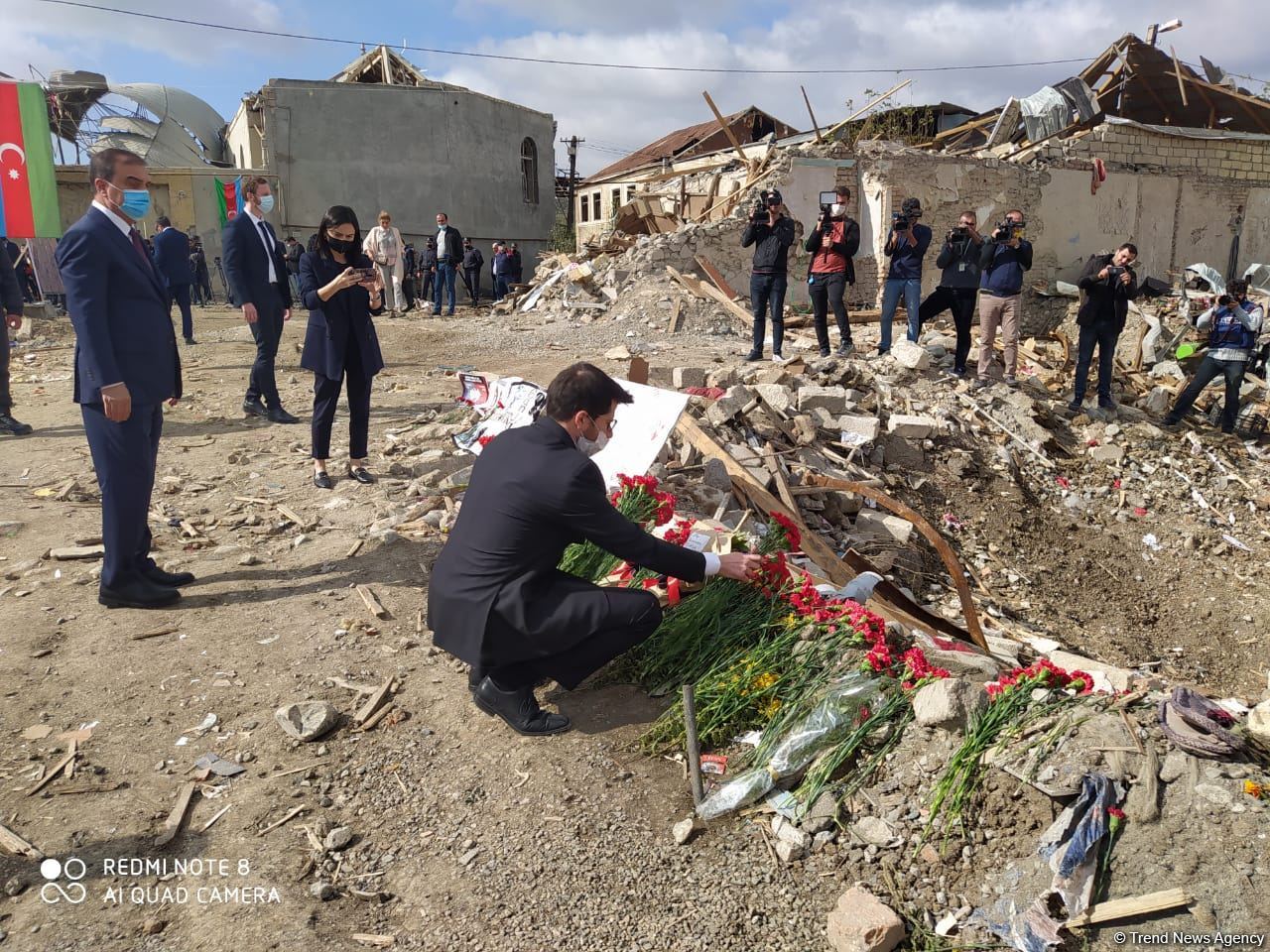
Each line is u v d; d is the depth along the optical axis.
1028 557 7.47
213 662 3.73
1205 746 2.66
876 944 2.35
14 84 15.27
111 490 3.96
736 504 5.86
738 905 2.57
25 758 3.09
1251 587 7.58
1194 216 18.20
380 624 4.07
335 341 5.39
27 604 4.14
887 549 6.46
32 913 2.47
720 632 3.56
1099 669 4.94
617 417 5.37
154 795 2.96
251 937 2.44
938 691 3.00
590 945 2.45
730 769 3.09
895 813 2.81
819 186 15.81
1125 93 17.92
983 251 9.50
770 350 11.04
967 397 9.37
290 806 2.96
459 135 26.41
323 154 24.78
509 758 3.17
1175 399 11.21
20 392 8.83
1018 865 2.54
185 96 30.33
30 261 16.58
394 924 2.53
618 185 33.81
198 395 8.43
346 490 5.70
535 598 3.11
